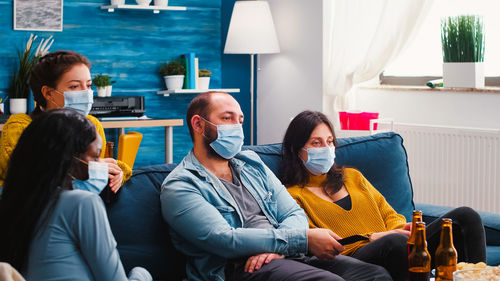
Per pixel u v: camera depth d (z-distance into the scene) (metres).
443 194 4.38
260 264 2.26
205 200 2.35
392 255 2.29
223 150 2.47
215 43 5.68
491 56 4.38
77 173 1.87
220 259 2.33
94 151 1.88
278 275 2.19
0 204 1.74
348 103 5.02
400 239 2.30
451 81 4.26
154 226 2.35
